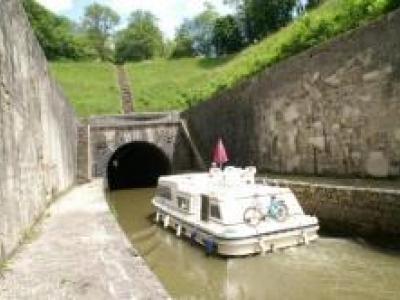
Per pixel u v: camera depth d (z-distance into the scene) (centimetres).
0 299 644
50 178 1612
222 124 2548
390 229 1041
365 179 1404
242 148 2309
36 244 985
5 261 819
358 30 1433
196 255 1264
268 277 1013
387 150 1333
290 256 1137
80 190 2142
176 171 3003
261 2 6078
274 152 1988
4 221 818
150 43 9062
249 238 1150
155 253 1320
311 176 1688
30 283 713
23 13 1170
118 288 683
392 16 1294
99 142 2900
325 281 955
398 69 1278
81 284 705
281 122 1919
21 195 1011
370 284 916
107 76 5381
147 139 2975
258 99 2114
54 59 7281
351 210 1177
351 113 1482
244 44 6506
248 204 1225
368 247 1112
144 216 1969
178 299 947
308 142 1733
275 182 1555
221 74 3844
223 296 949
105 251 911
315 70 1664
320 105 1645
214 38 6656
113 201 2512
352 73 1466
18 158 993
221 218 1212
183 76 5216
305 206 1395
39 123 1378
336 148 1570
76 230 1134
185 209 1462
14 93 978
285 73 1870
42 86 1480
